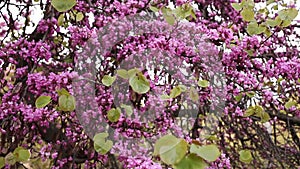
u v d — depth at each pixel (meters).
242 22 1.12
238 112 1.05
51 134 1.12
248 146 1.27
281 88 1.09
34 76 0.85
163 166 0.71
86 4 0.91
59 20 0.86
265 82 1.06
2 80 0.96
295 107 1.15
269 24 0.92
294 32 1.17
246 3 0.91
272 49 1.14
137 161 0.67
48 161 1.35
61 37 1.02
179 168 0.49
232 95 1.08
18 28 1.07
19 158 0.80
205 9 1.16
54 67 1.00
